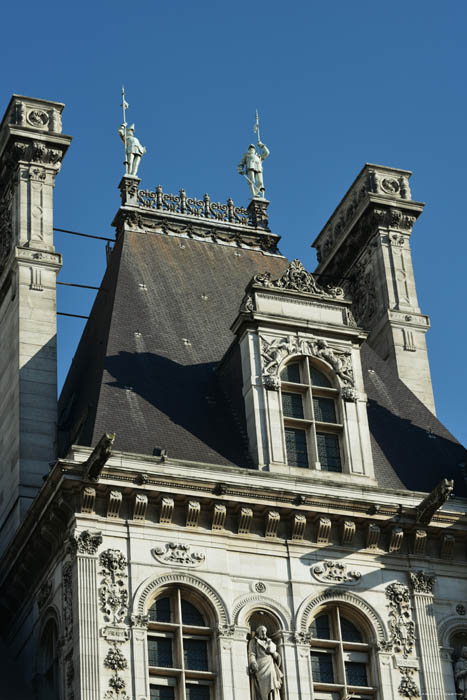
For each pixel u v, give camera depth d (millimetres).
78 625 52000
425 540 57844
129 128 74562
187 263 70125
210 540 55156
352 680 55000
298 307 61500
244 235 73438
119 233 71250
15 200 67062
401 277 72000
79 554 53281
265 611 54750
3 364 65062
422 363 69562
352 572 56500
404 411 65625
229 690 52625
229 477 55938
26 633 57469
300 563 55938
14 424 61750
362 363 67500
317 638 55219
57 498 54188
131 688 51562
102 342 63531
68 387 66312
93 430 57375
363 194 74500
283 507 56062
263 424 58594
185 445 58156
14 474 60594
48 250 65750
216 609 53969
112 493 54188
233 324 61312
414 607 56719
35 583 57219
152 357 62688
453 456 64000
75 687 51469
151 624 53156
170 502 54750
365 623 55906
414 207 74000
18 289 64438
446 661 56125
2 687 55469
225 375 62344
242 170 76938
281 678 53406
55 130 68562
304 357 60688
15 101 68688
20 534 56906
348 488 57406
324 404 60406
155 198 72750
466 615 57375
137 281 67312
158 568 54031
